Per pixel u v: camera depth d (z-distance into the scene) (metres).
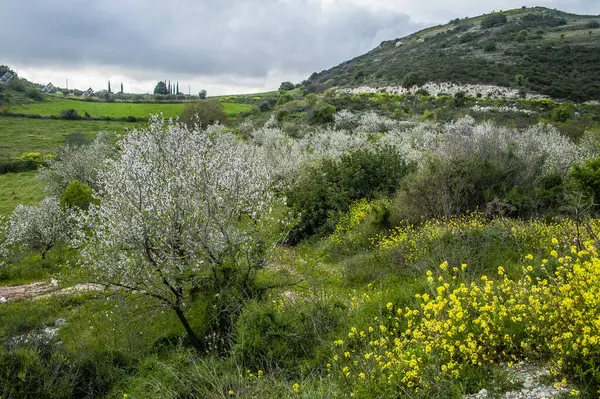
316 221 14.55
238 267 7.41
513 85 54.53
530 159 12.53
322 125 38.56
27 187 29.98
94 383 6.33
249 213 8.89
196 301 7.45
